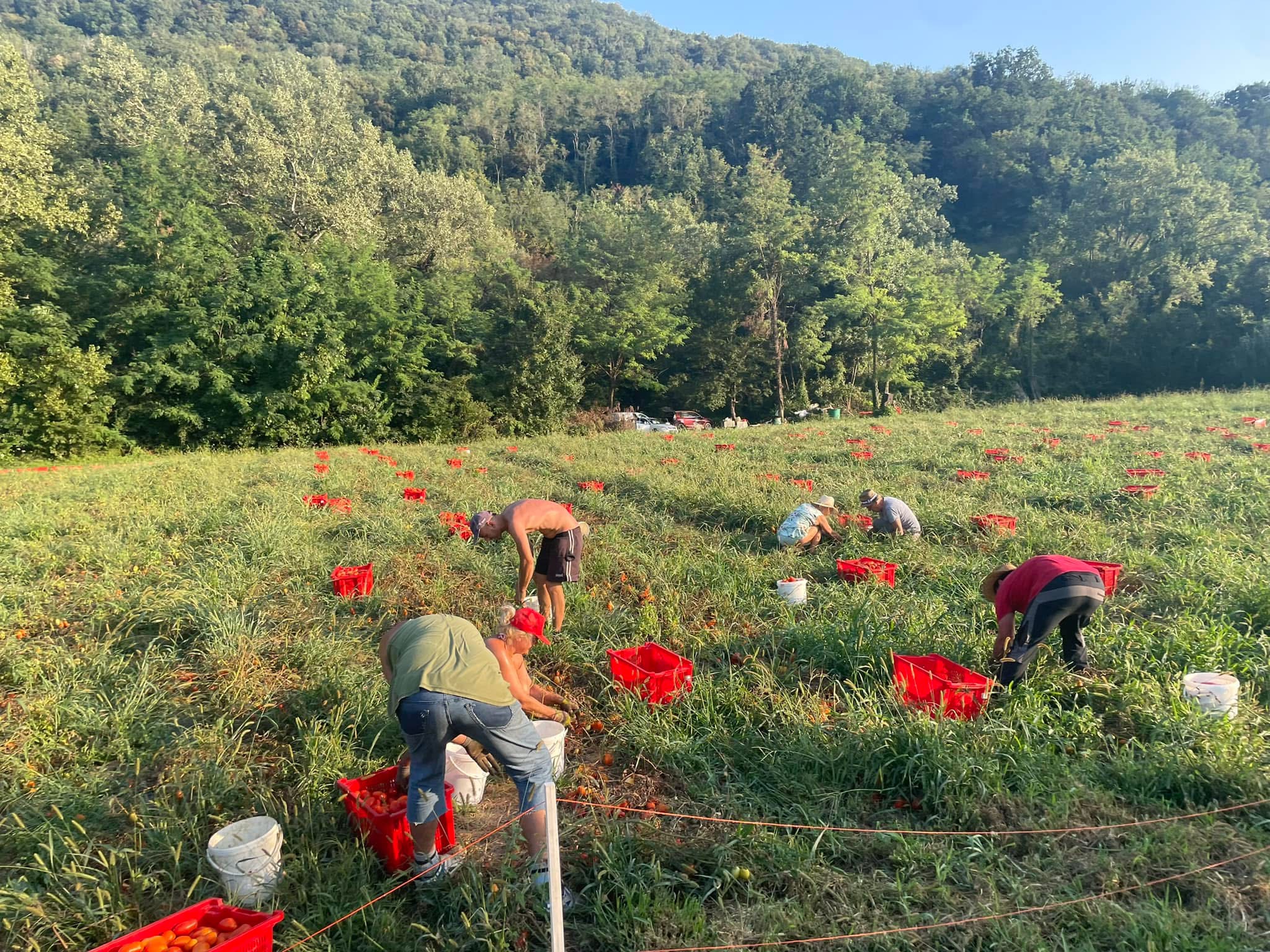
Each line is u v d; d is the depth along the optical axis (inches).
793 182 2940.5
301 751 178.9
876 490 436.5
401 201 1652.3
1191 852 134.0
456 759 166.4
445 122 3459.6
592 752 184.4
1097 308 1785.2
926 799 154.9
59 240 1102.4
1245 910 122.2
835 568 307.6
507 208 2503.7
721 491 442.0
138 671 220.2
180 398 1080.2
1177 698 177.8
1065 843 141.4
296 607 271.9
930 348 1644.9
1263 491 377.7
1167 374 1625.2
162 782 166.9
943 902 128.0
